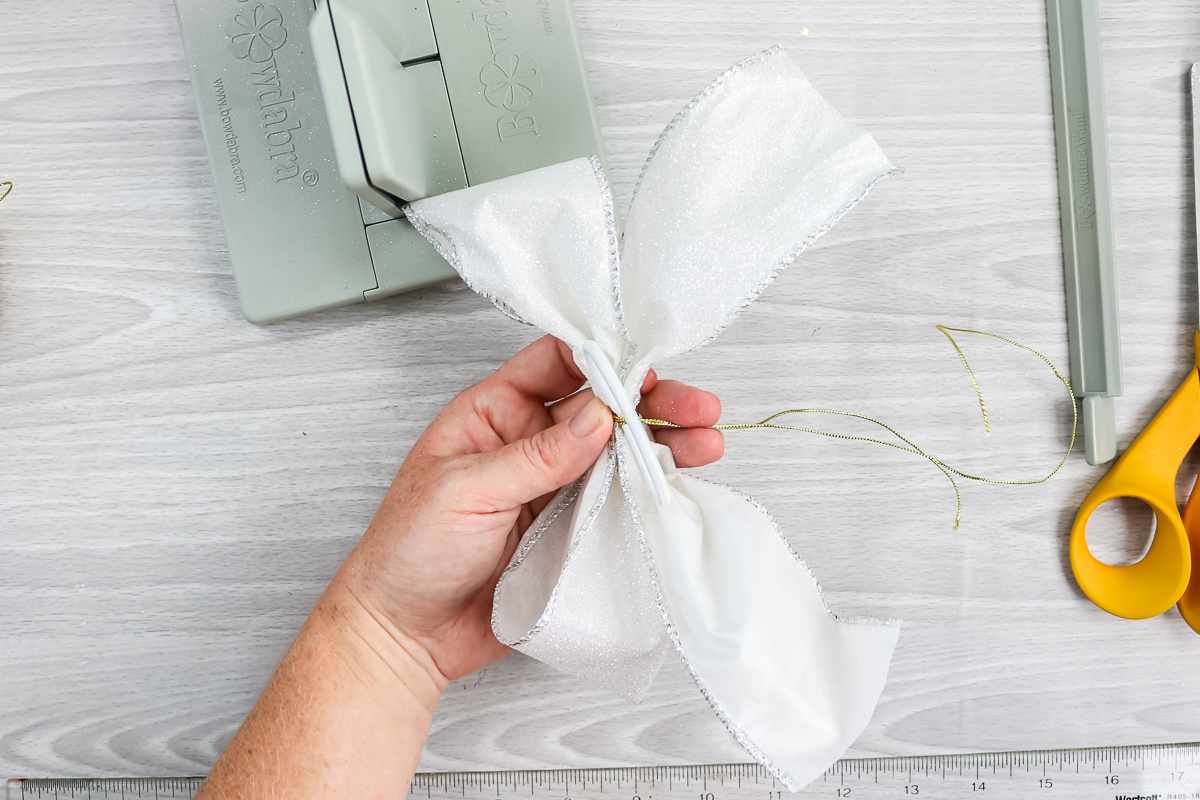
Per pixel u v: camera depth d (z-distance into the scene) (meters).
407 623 0.52
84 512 0.56
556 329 0.46
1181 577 0.54
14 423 0.56
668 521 0.46
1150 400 0.56
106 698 0.56
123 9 0.55
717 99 0.45
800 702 0.46
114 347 0.55
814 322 0.55
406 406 0.55
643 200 0.46
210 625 0.56
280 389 0.55
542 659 0.48
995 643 0.56
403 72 0.51
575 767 0.56
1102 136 0.54
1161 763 0.55
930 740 0.56
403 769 0.52
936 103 0.55
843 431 0.55
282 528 0.56
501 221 0.46
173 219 0.55
